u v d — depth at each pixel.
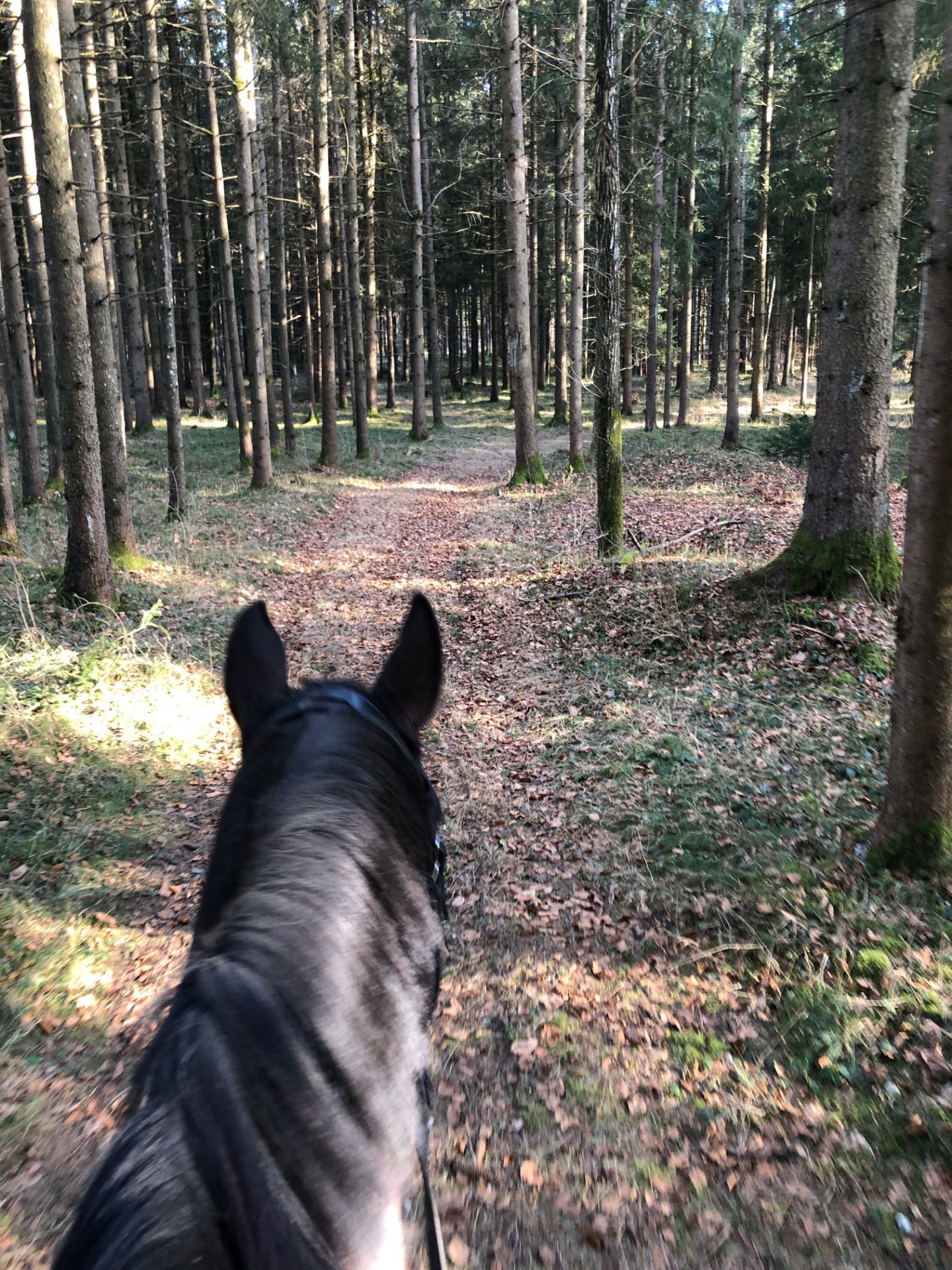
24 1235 3.16
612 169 12.09
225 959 1.26
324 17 24.33
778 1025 4.28
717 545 13.38
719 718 7.89
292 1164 1.10
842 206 8.95
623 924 5.26
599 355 12.87
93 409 11.22
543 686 9.52
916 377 4.70
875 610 9.20
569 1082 4.10
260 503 21.45
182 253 38.03
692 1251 3.25
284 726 1.88
